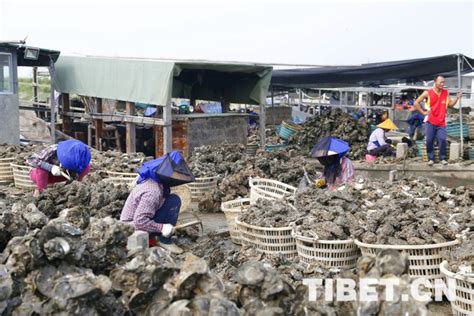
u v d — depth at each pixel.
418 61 19.81
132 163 12.20
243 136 17.22
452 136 18.56
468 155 16.94
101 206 8.23
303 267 6.38
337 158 8.96
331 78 23.50
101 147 18.12
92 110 18.22
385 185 8.94
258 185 10.55
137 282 3.97
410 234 6.44
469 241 6.22
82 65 17.97
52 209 8.10
